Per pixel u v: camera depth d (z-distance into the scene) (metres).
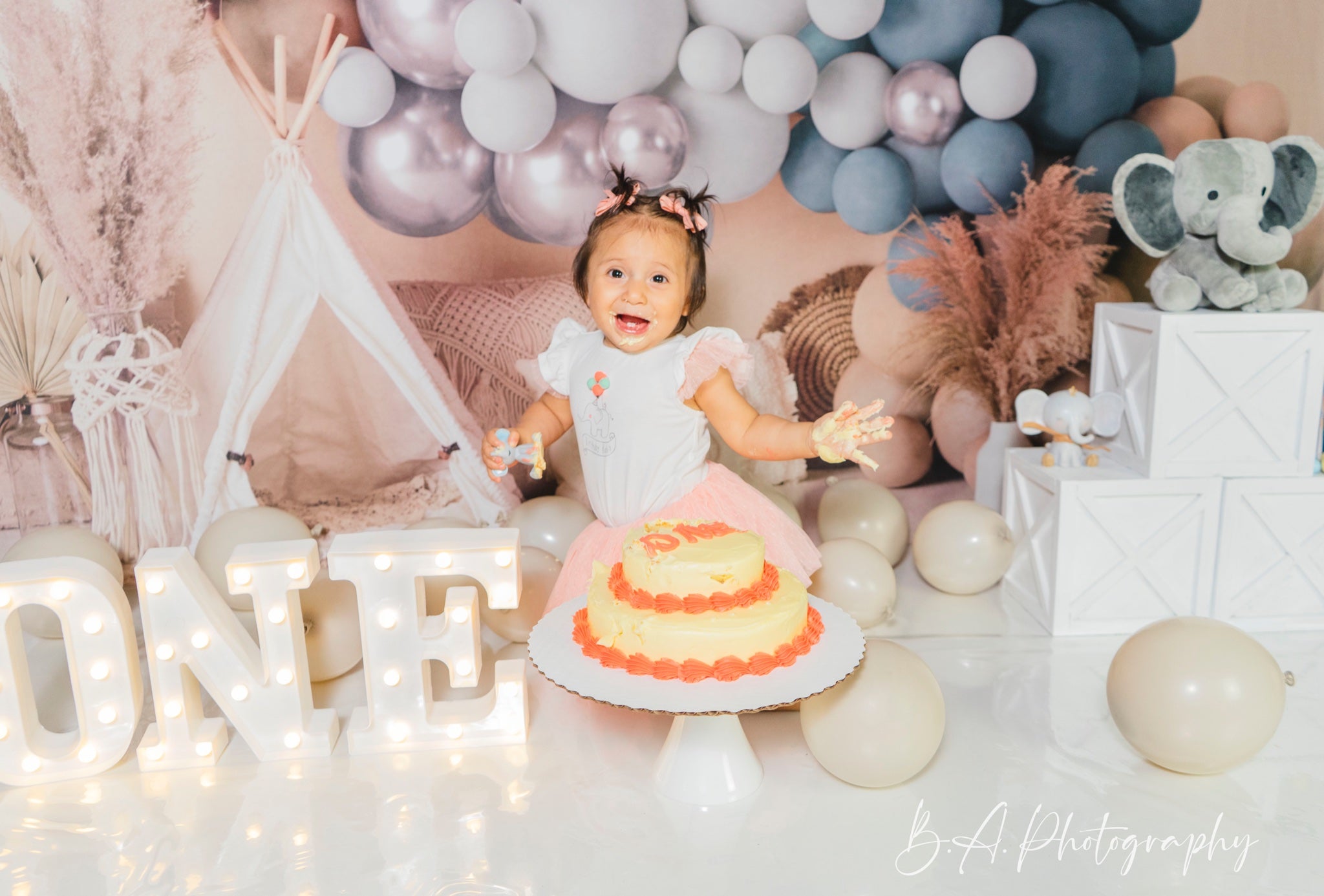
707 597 1.62
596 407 2.12
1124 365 2.45
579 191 2.61
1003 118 2.69
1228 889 1.44
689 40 2.53
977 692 2.07
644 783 1.75
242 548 1.82
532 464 2.15
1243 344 2.24
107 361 2.53
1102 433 2.43
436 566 1.81
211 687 1.81
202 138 2.45
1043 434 2.83
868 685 1.66
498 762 1.83
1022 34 2.64
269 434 2.65
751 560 1.66
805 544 2.20
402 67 2.46
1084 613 2.36
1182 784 1.72
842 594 2.28
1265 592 2.36
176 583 1.76
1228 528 2.31
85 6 2.31
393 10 2.41
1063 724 1.94
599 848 1.56
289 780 1.78
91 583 1.74
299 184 2.51
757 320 2.76
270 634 1.80
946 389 2.88
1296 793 1.69
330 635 2.07
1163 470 2.30
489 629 2.45
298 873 1.50
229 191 2.49
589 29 2.47
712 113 2.60
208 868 1.52
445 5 2.41
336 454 2.69
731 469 2.79
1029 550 2.51
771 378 2.78
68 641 1.75
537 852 1.55
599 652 1.63
